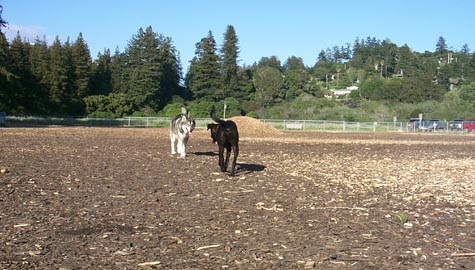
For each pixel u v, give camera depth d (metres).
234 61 104.75
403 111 90.00
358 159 20.94
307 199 10.66
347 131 65.81
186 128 18.91
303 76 123.88
